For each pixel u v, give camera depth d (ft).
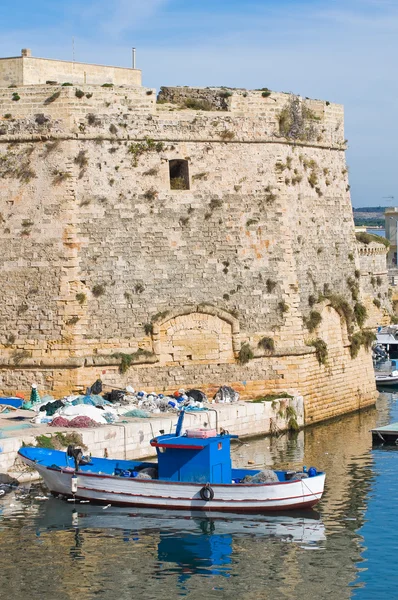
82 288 179.22
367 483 150.82
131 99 184.65
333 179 211.41
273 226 192.95
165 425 164.55
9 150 181.47
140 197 184.34
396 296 363.97
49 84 181.88
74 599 110.83
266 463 161.68
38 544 125.49
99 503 140.36
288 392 190.80
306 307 197.16
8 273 181.06
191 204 187.93
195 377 185.88
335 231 210.18
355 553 123.44
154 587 114.11
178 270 186.29
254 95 193.57
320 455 168.35
